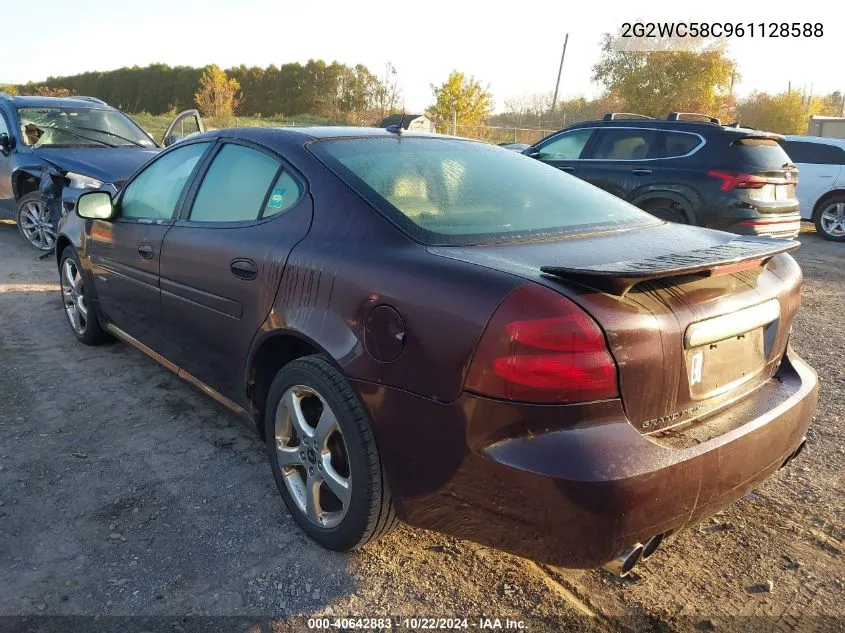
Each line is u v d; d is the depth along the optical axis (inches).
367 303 89.1
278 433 107.7
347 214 99.7
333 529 99.5
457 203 104.7
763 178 298.4
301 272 99.7
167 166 143.7
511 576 99.0
